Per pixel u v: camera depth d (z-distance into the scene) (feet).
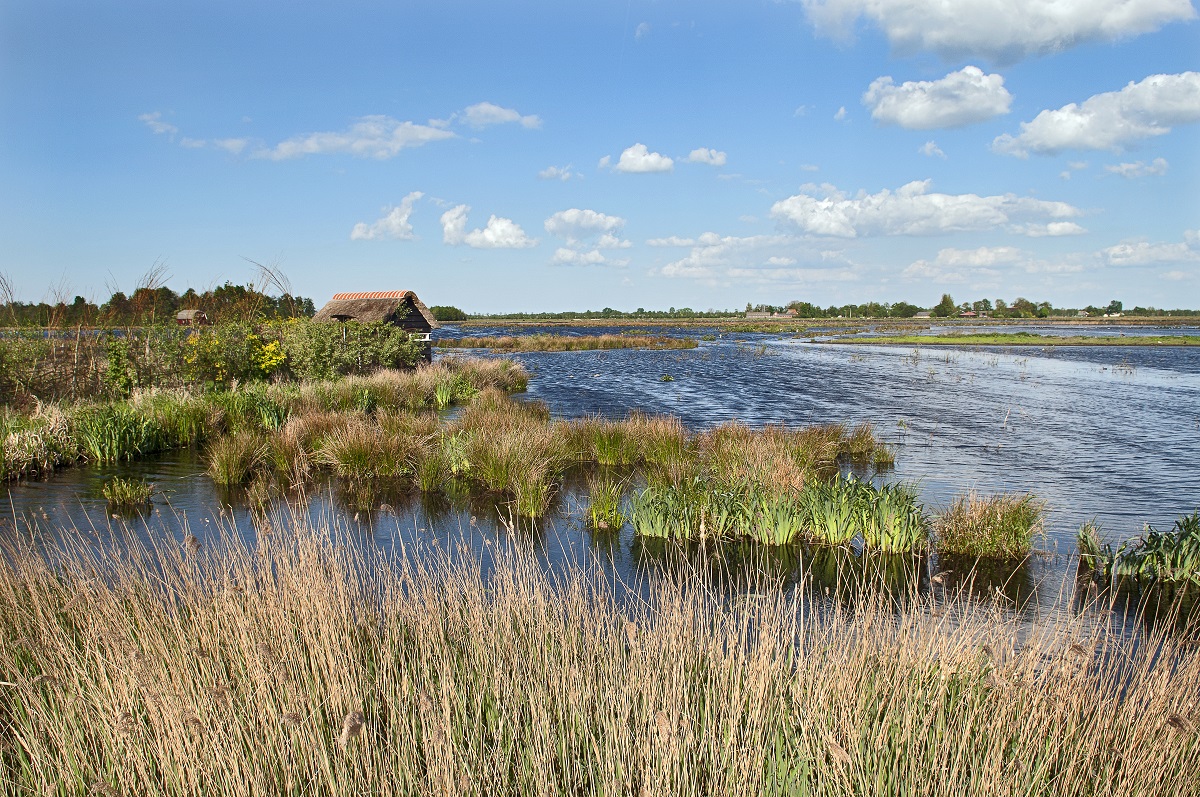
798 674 15.26
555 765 14.23
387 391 70.44
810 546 32.17
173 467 45.70
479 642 17.13
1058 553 31.48
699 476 38.73
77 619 17.79
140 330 66.90
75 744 13.42
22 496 38.09
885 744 13.38
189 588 18.94
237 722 13.23
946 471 47.83
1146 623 24.03
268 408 56.70
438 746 13.00
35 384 59.16
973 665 15.93
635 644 16.29
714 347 205.87
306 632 16.39
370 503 38.27
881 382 106.93
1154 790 12.86
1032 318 540.93
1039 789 12.86
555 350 192.65
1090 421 69.92
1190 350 183.21
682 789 12.92
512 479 40.73
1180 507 38.93
